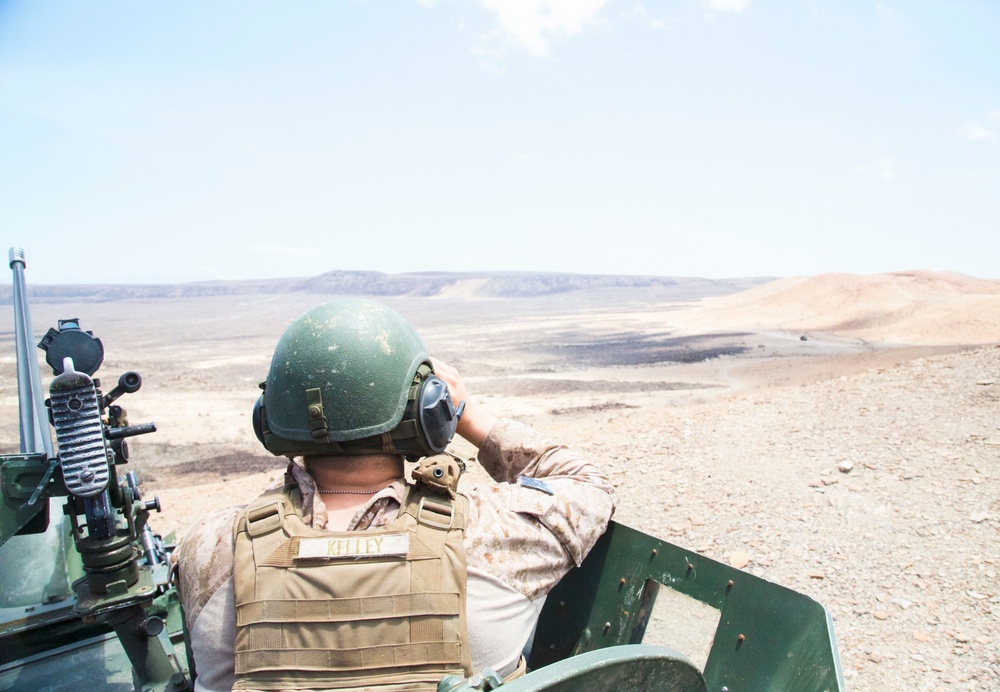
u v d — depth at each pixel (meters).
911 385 8.80
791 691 1.64
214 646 1.34
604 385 28.16
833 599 4.53
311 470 1.47
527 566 1.44
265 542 1.33
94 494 1.97
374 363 1.40
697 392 25.08
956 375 8.91
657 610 4.07
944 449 6.63
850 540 5.22
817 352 37.44
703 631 3.84
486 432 1.81
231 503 8.64
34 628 2.48
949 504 5.57
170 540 3.93
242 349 55.56
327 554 1.30
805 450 7.07
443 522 1.37
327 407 1.38
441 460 1.42
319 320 1.44
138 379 2.17
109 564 2.10
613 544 2.05
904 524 5.37
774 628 1.73
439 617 1.29
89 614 2.06
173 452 16.48
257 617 1.28
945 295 59.03
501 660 1.42
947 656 3.91
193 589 1.37
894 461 6.53
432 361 1.62
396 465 1.48
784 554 5.13
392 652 1.27
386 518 1.40
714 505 6.02
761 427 7.90
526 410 21.52
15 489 1.94
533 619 1.51
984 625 4.12
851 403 8.42
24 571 2.68
